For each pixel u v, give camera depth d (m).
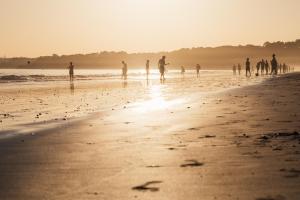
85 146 7.58
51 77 58.56
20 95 23.27
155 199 4.40
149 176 5.34
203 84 33.62
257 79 42.19
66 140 8.29
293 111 11.80
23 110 14.84
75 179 5.28
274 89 23.11
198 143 7.50
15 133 9.38
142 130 9.36
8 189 4.88
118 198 4.47
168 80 45.62
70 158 6.55
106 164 6.08
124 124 10.48
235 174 5.26
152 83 37.72
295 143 7.09
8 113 13.88
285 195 4.33
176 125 9.94
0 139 8.54
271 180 4.91
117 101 18.11
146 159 6.34
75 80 48.59
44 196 4.59
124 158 6.46
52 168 5.89
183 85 32.38
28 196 4.61
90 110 14.44
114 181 5.14
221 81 40.16
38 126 10.55
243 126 9.29
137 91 25.30
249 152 6.53
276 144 7.08
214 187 4.74
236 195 4.41
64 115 13.06
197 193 4.54
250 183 4.83
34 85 35.97
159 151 6.92
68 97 21.28
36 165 6.10
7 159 6.54
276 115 10.99
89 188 4.87
